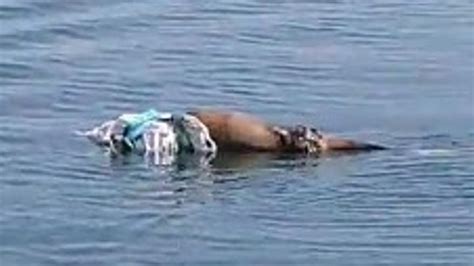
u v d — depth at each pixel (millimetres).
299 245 13156
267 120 17406
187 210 13992
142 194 14461
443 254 12992
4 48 20125
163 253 12984
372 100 18484
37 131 16469
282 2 24469
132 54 20328
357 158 15633
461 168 15180
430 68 20297
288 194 14453
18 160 15414
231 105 17984
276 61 20344
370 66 20281
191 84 18891
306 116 17641
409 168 15195
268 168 15328
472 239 13312
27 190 14500
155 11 23031
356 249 13078
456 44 21812
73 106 17578
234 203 14188
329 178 14938
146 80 18922
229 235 13359
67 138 16234
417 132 16922
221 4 23938
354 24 22969
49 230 13453
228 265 12750
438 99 18609
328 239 13289
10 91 18047
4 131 16406
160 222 13664
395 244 13195
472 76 19906
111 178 14945
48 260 12836
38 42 20578
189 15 23031
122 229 13500
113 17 22391
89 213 13875
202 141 15828
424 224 13641
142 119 16141
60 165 15297
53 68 19234
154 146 15812
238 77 19344
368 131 17000
